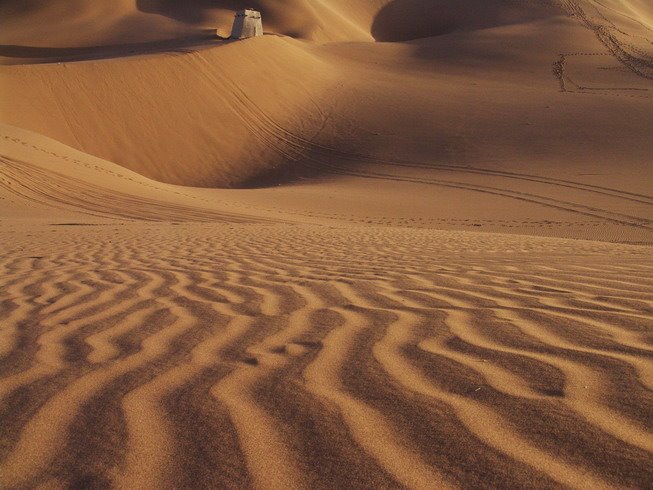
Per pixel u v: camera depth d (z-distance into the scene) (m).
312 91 50.03
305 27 87.81
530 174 35.09
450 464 1.99
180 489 1.93
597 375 2.63
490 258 6.57
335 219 23.92
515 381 2.62
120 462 2.10
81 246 8.65
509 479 1.89
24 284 5.39
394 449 2.10
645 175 33.62
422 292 4.54
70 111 39.72
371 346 3.21
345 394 2.57
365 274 5.50
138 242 9.20
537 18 80.81
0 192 19.28
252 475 1.98
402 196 31.25
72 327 3.82
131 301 4.54
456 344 3.18
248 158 41.44
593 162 36.69
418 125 44.69
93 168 24.42
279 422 2.34
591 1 81.44
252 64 49.97
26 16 82.31
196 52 48.12
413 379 2.71
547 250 7.73
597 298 4.09
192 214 19.64
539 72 57.06
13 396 2.69
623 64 58.34
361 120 45.97
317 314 3.96
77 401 2.61
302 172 39.41
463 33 72.75
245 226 14.02
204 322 3.85
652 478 1.84
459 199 30.34
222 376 2.84
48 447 2.22
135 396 2.64
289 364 2.97
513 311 3.81
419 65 60.34
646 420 2.19
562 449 2.04
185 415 2.43
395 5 101.06
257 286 5.01
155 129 41.34
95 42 76.06
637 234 22.27
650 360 2.77
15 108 37.97
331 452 2.10
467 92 50.88
